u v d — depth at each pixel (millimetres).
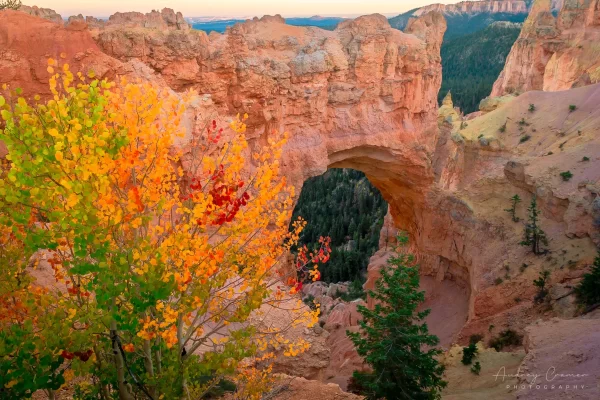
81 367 10125
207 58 34594
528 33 104062
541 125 54188
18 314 10125
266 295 10938
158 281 9250
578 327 20750
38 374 9484
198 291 9758
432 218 48250
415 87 45156
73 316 9852
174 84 33531
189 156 25062
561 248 36094
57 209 8844
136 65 29422
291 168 39188
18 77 26422
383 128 43781
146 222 9594
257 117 36719
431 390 17453
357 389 25516
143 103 9531
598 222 34625
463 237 44688
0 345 9023
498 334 31500
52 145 8547
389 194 52656
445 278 48000
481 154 56000
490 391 19578
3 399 9438
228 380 17906
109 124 9922
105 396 11867
